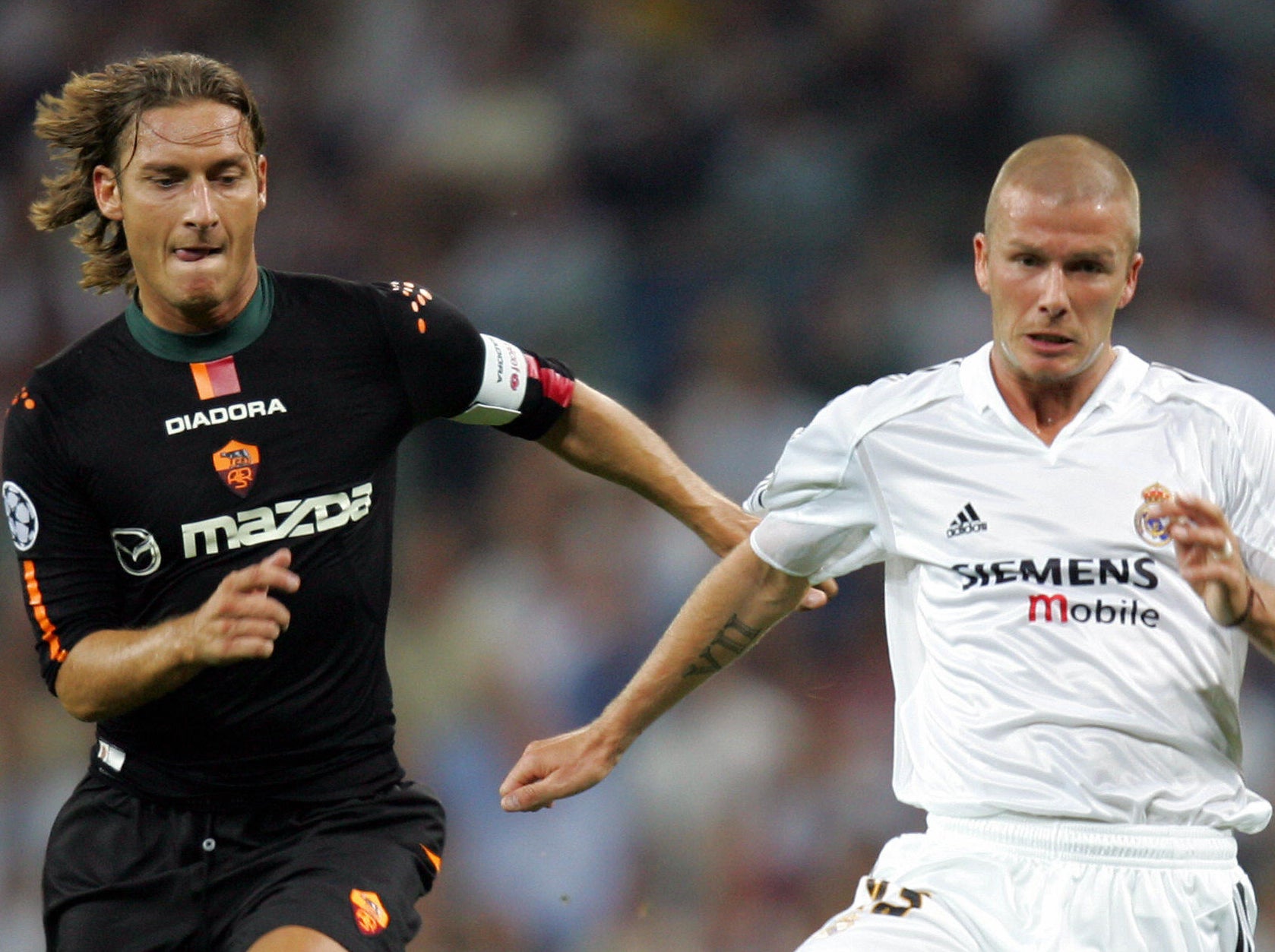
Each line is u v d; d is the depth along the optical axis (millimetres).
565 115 46969
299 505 13414
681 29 48000
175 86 13180
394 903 13172
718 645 14977
